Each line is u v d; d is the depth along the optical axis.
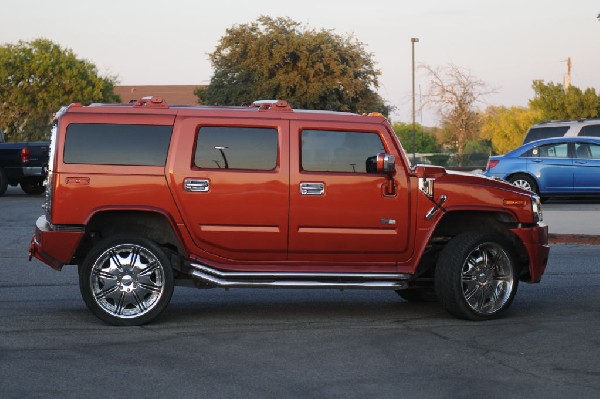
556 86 73.56
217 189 9.16
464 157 60.19
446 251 9.43
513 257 9.59
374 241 9.38
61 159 9.00
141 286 8.99
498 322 9.41
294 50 64.62
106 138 9.07
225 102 66.50
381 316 9.74
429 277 10.15
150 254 8.98
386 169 9.12
